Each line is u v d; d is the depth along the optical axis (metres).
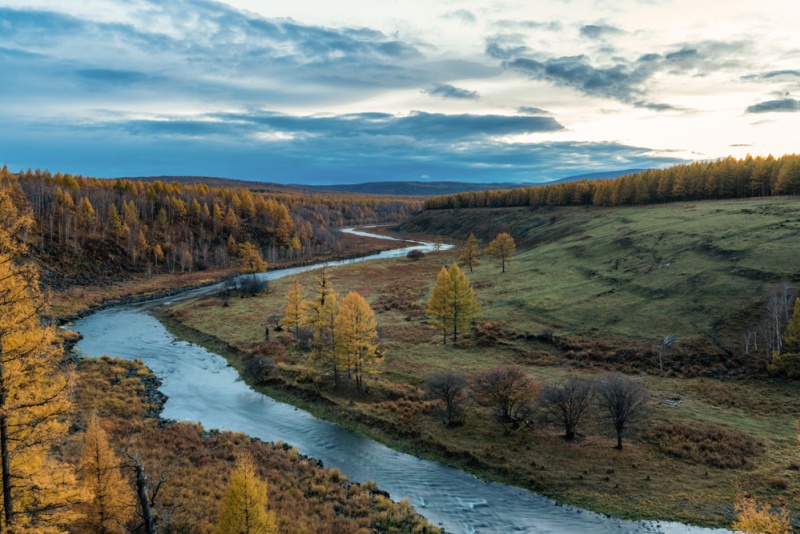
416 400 42.59
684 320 54.38
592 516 26.91
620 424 32.88
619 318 58.94
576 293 70.75
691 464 30.91
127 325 73.56
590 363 49.69
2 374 13.90
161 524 19.58
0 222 14.91
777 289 53.19
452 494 29.66
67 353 56.22
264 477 29.41
